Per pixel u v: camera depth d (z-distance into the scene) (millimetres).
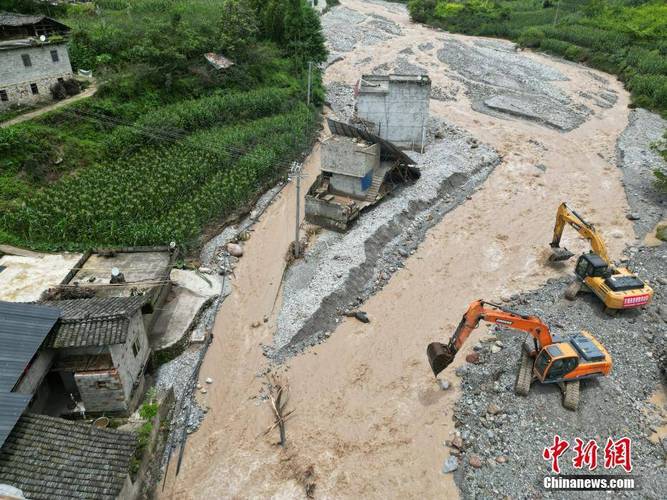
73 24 54125
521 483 19312
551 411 21750
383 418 22828
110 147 40094
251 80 55781
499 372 24109
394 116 47125
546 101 63312
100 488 15773
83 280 27078
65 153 37906
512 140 52156
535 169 46438
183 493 19766
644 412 21781
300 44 62688
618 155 49406
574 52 82375
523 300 29484
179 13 60219
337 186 38688
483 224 38125
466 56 79062
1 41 41719
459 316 28875
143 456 19484
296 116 51406
